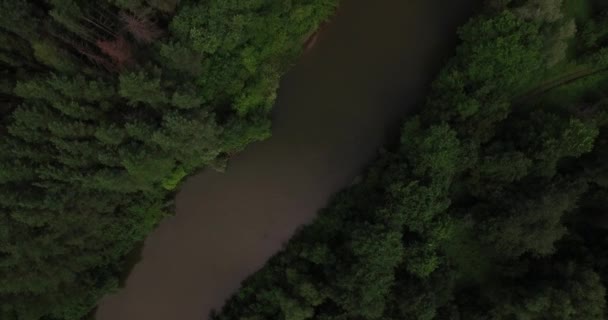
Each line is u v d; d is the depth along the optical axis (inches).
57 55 1124.5
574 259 1433.3
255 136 1424.7
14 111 1141.7
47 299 1339.8
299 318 1406.3
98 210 1323.8
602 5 1450.5
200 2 1204.5
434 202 1349.7
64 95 1155.9
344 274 1378.0
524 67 1334.9
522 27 1284.4
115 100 1221.1
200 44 1210.6
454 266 1497.3
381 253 1322.6
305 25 1365.7
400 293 1373.0
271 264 1549.0
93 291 1450.5
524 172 1376.7
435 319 1416.1
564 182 1401.3
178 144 1224.8
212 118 1254.9
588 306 1304.1
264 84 1341.0
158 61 1206.3
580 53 1461.6
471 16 1544.0
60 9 1112.2
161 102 1208.8
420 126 1418.6
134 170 1216.2
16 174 1182.9
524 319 1359.5
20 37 1159.0
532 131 1386.6
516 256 1421.0
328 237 1537.9
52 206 1213.1
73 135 1186.0
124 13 1126.4
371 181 1487.5
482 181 1433.3
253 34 1290.6
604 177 1375.5
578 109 1430.9
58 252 1286.9
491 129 1401.3
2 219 1189.1
